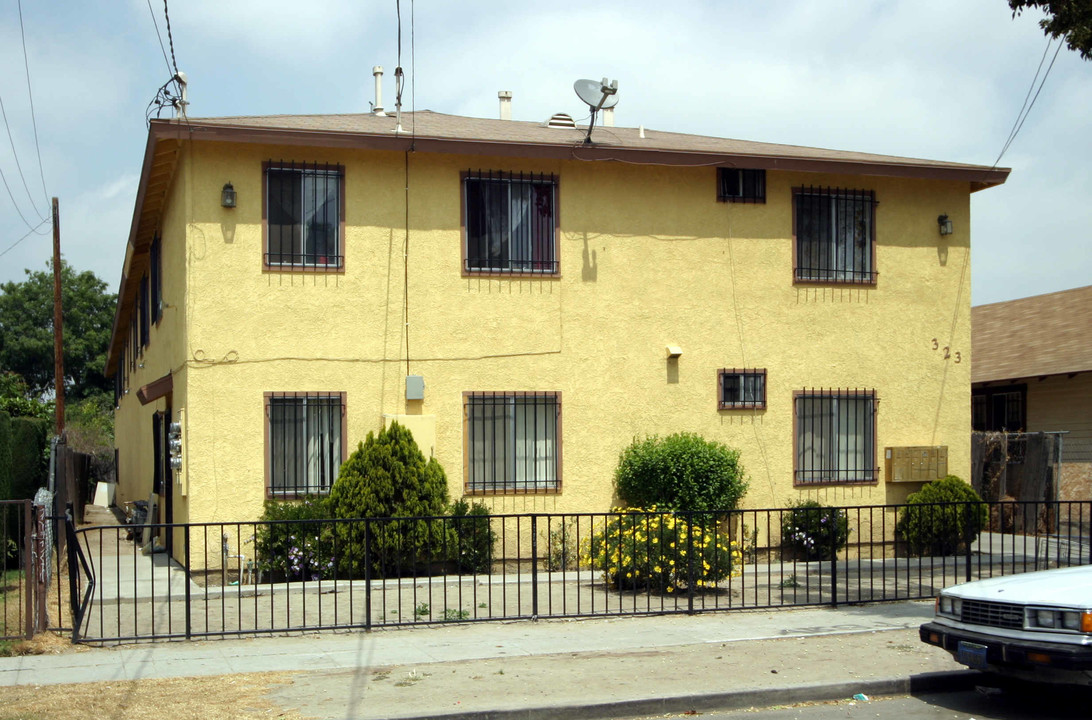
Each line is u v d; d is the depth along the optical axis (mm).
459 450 15211
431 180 15242
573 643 10070
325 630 10688
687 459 15461
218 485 14211
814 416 16859
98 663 9180
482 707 7691
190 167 14266
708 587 13484
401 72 15242
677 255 16312
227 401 14305
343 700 7902
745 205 16672
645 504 15555
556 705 7746
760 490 16516
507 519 15414
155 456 19141
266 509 14141
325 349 14727
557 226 15773
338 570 14055
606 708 7812
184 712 7535
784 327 16766
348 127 15227
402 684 8422
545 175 15766
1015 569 14641
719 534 13180
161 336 17625
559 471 15602
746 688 8289
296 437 14602
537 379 15602
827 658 9422
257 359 14445
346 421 14750
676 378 16219
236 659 9359
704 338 16391
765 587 13773
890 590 13461
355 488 14125
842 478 16938
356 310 14875
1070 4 12438
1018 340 26031
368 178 14992
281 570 14047
